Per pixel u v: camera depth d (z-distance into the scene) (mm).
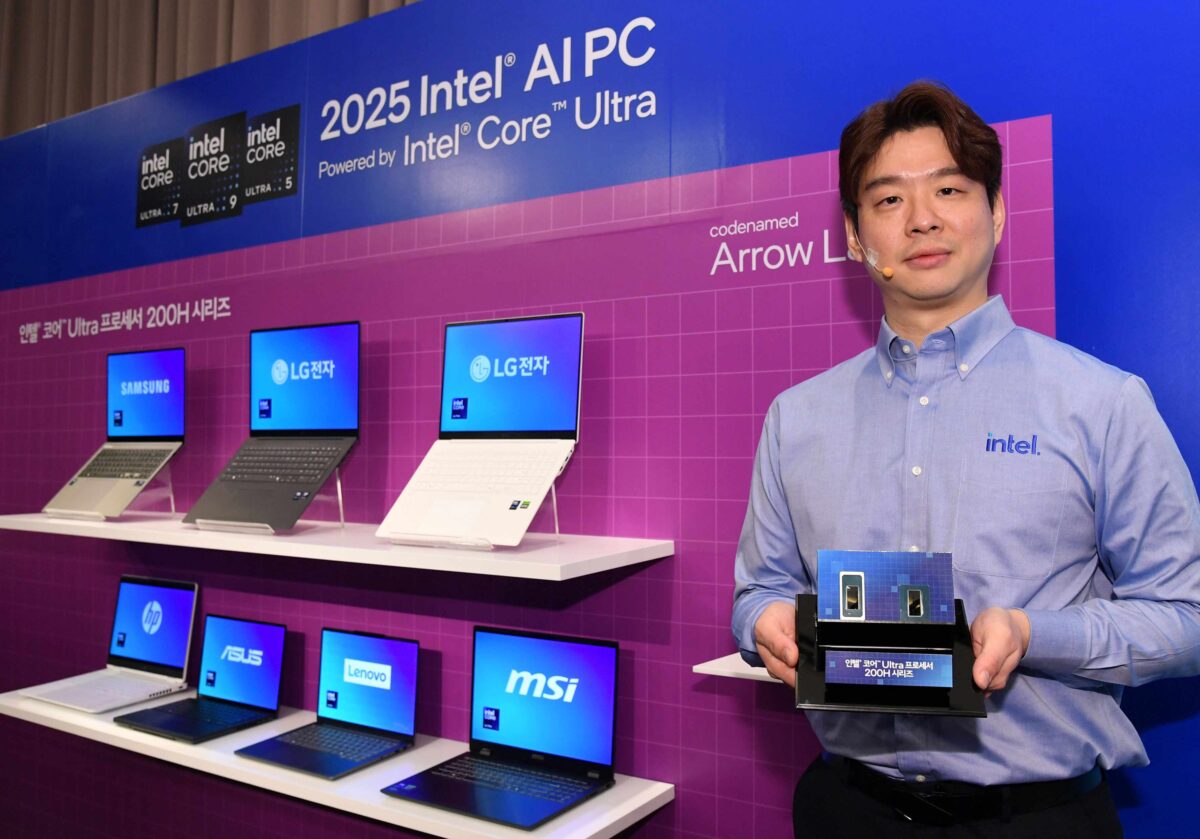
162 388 2404
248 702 2195
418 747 1955
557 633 1878
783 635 1046
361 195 2227
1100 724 1081
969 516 1102
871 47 1596
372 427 2164
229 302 2443
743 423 1696
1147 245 1386
